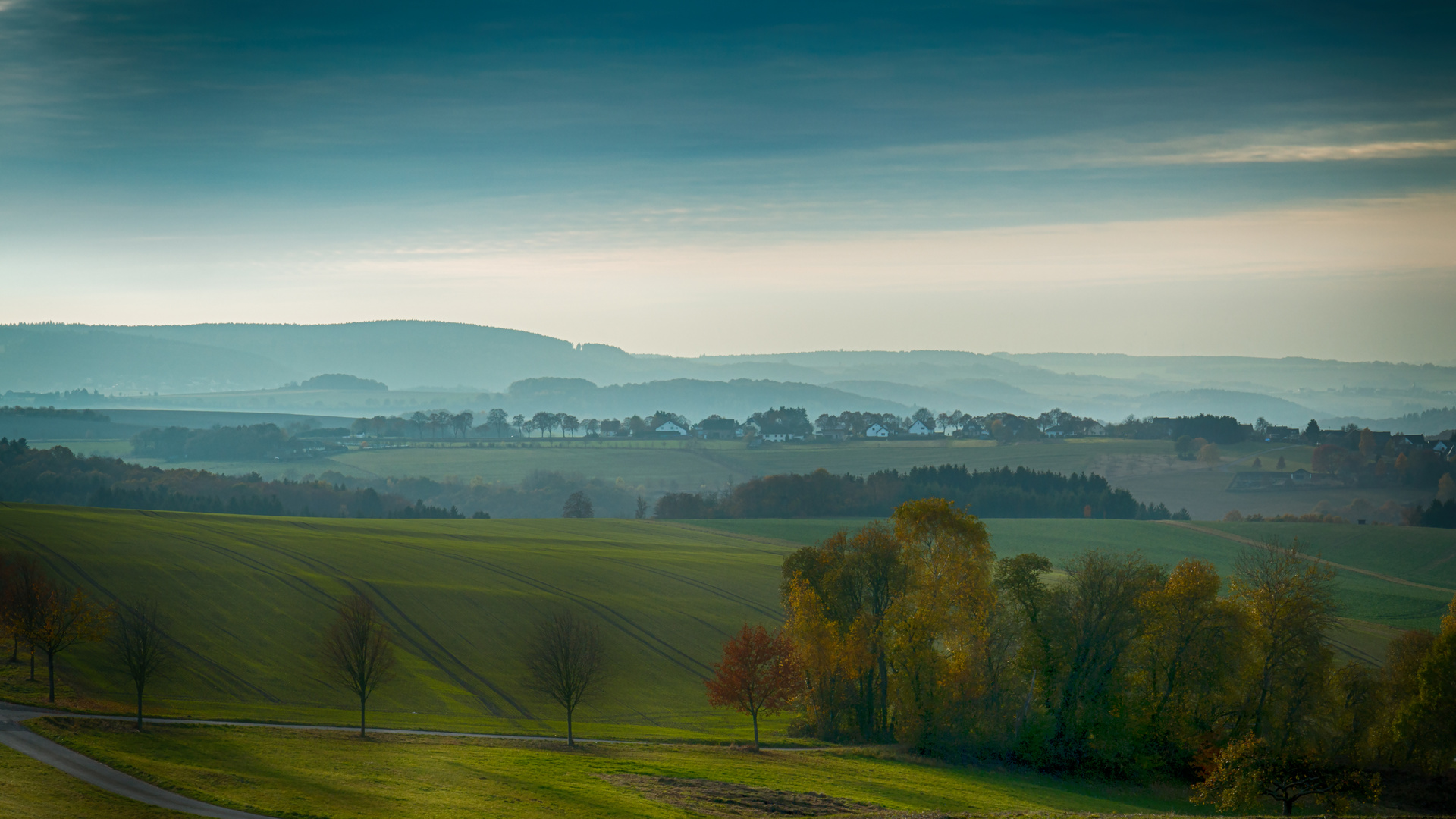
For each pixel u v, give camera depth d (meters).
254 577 96.88
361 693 58.25
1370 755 59.03
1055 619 60.50
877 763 54.59
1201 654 58.12
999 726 58.78
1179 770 57.69
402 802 40.16
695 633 92.75
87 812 36.25
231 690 68.31
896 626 61.09
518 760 49.69
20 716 51.75
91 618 64.31
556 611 95.12
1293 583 59.50
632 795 43.38
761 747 58.69
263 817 37.16
